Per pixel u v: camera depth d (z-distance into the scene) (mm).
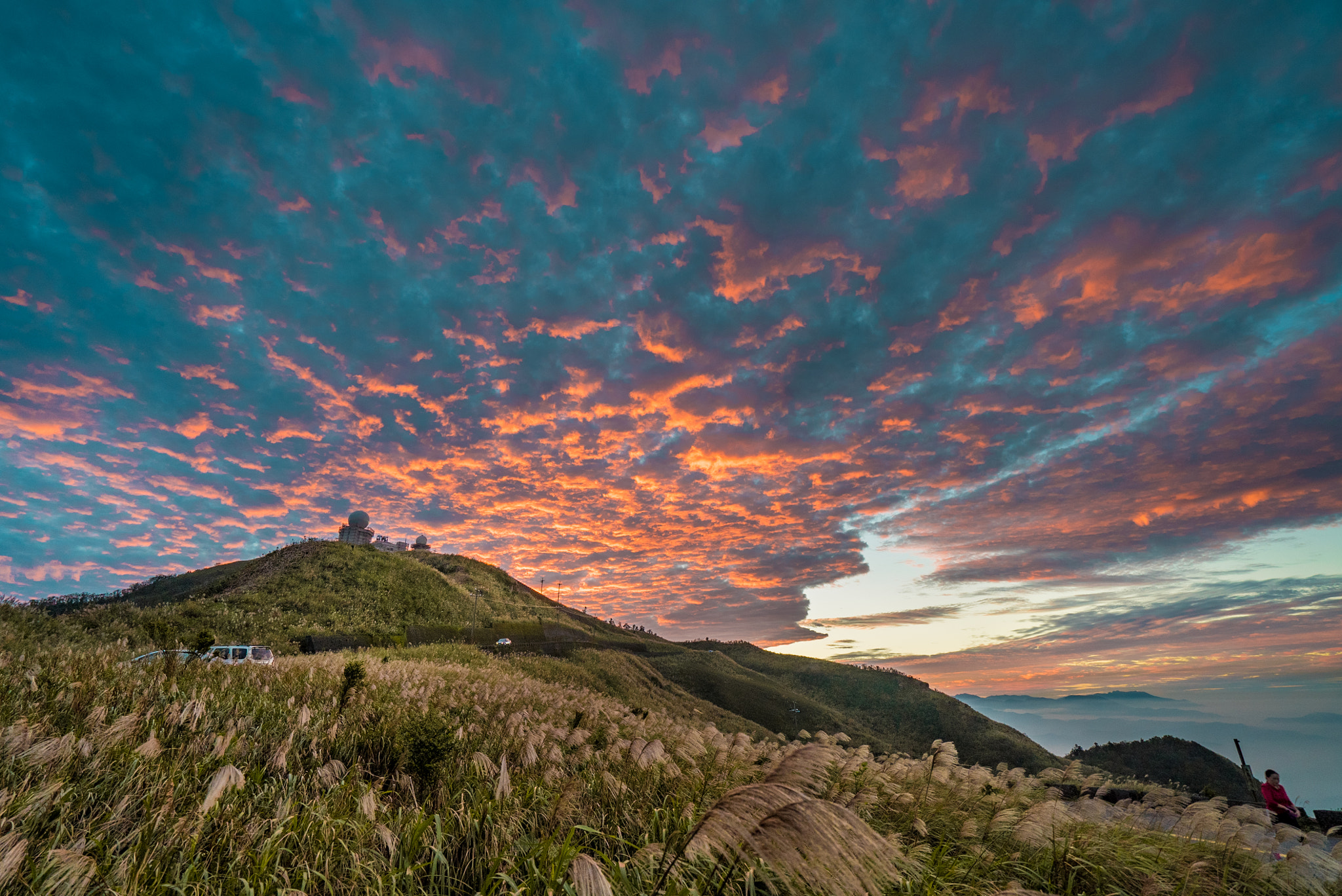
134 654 16281
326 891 3998
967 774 9508
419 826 4609
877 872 2227
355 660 11367
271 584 60281
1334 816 9719
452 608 74250
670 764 7082
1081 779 11984
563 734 10227
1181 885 5844
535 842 4617
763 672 121000
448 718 9867
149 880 3602
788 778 2846
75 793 4574
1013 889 4555
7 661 10078
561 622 106375
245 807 4863
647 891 3678
